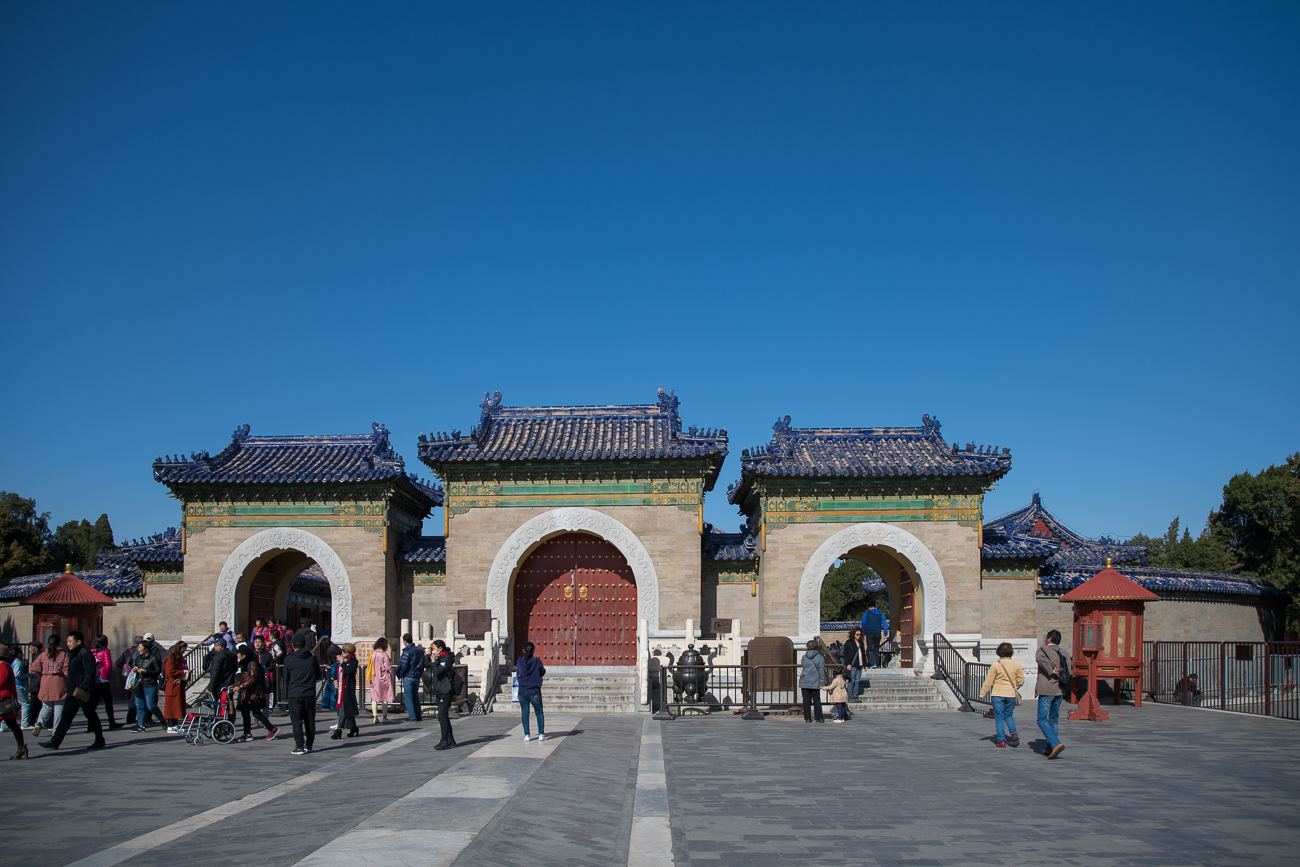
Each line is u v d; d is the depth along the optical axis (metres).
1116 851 10.39
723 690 26.77
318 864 9.16
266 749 18.45
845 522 30.31
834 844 10.71
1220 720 23.42
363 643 30.52
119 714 27.17
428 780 13.89
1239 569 50.34
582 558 31.30
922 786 14.24
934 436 32.06
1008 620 30.56
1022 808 12.59
